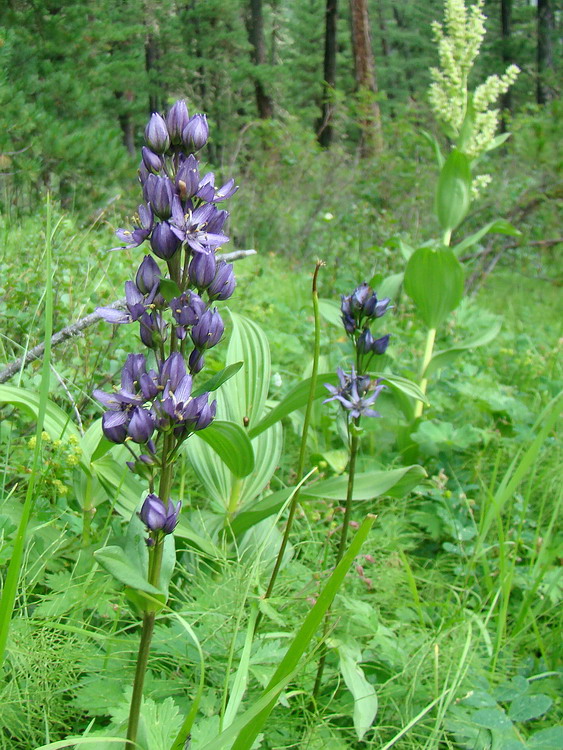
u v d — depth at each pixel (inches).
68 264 40.9
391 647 26.1
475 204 103.0
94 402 33.5
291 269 90.9
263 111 236.8
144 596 16.2
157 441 17.5
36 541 26.6
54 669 22.3
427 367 45.4
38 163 67.1
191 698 23.5
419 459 42.1
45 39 93.3
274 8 318.7
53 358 34.9
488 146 49.8
